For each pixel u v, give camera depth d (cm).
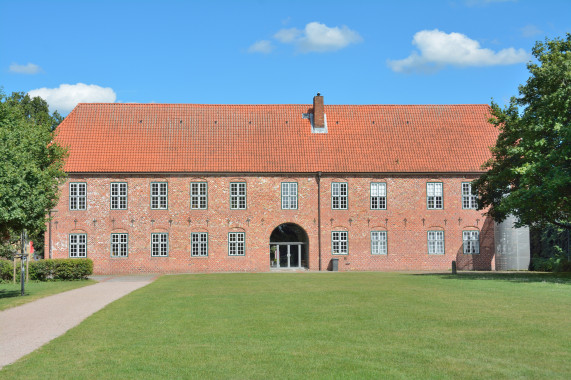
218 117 5253
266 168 4950
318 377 1165
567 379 1145
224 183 4938
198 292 2789
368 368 1227
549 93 3528
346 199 5012
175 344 1487
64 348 1456
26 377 1189
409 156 5100
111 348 1449
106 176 4853
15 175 2650
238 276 4088
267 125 5231
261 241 4931
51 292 2956
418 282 3209
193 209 4906
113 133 5050
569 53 3566
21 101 6762
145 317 1941
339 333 1608
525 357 1314
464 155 5134
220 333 1628
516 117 3803
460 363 1266
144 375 1195
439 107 5475
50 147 4081
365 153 5094
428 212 5053
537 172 3406
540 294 2495
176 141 5044
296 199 4978
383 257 5006
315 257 4959
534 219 3725
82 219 4819
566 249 5156
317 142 5141
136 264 4834
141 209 4866
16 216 2608
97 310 2188
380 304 2195
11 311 2200
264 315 1950
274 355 1351
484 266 5066
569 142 3294
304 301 2330
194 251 4891
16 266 3909
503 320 1789
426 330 1639
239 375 1187
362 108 5419
